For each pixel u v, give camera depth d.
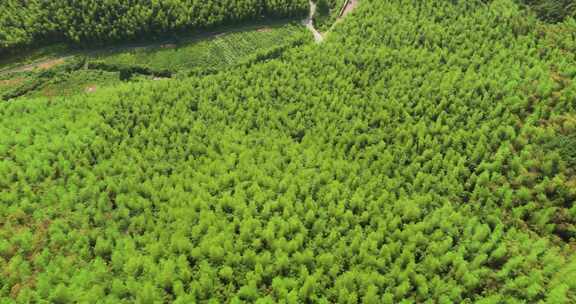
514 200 70.94
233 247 65.75
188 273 61.94
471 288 61.31
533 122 80.94
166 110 90.19
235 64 106.75
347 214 68.94
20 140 82.50
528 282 60.53
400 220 68.50
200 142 83.69
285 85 96.25
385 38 104.38
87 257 65.69
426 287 60.28
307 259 63.75
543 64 92.94
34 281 62.78
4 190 73.75
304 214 70.25
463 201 73.56
